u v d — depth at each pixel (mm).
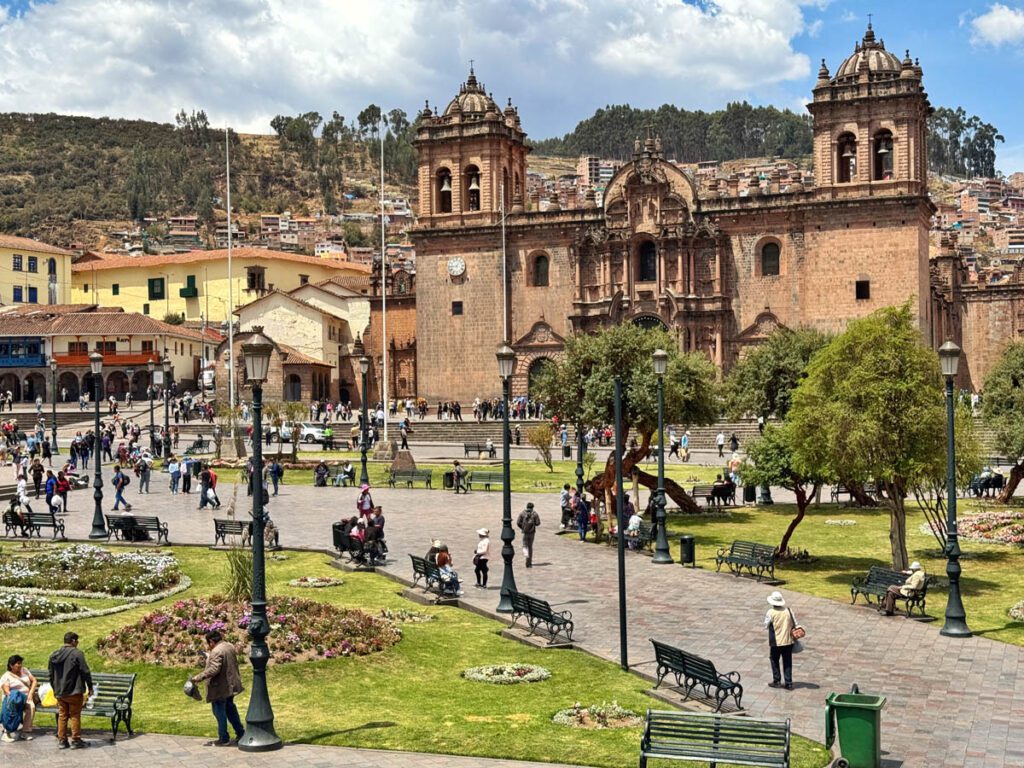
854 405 39594
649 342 51562
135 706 26156
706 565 43281
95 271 153625
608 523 51938
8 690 23250
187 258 149250
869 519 55156
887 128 93125
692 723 20844
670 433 84062
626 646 29219
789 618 27109
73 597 37062
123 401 122125
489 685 27734
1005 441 56562
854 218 93688
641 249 103375
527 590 38562
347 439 97000
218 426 89250
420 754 22422
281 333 120875
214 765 21438
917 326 91875
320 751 22500
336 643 30047
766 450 44469
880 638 32062
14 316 129750
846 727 21625
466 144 107938
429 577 37656
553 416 54125
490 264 107125
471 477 65688
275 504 59219
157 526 47375
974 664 29297
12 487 63656
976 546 47844
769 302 98312
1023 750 22547
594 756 22281
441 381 108438
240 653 28797
